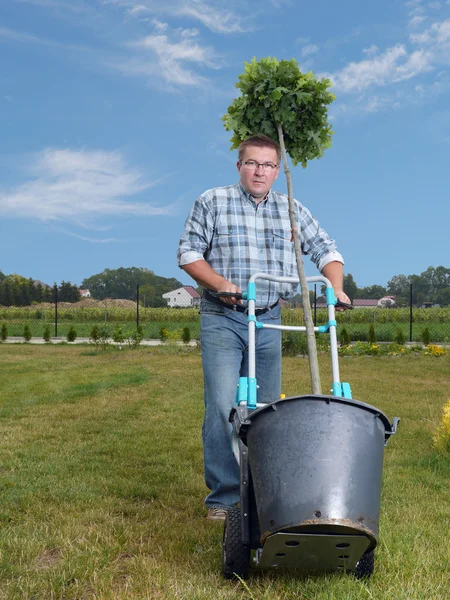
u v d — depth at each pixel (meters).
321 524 2.01
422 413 7.16
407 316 30.36
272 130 3.50
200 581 2.56
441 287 90.69
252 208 3.38
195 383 9.71
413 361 13.34
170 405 7.71
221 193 3.38
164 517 3.51
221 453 3.27
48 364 12.54
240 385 2.65
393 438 5.86
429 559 2.78
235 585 2.53
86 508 3.70
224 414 3.23
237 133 3.54
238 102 3.46
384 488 4.14
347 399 2.17
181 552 2.93
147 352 15.57
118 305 43.34
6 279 73.62
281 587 2.50
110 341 19.75
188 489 4.16
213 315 3.29
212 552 2.92
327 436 2.12
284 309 15.81
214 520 3.37
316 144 3.55
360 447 2.14
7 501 3.79
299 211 3.47
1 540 3.09
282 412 2.17
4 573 2.71
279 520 2.06
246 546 2.46
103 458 5.06
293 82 3.41
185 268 3.23
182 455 5.21
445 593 2.45
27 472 4.54
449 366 12.29
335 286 3.20
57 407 7.59
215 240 3.37
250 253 3.34
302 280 2.89
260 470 2.18
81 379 10.12
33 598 2.48
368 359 13.80
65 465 4.79
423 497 3.96
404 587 2.45
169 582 2.56
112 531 3.25
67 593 2.51
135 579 2.62
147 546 3.01
